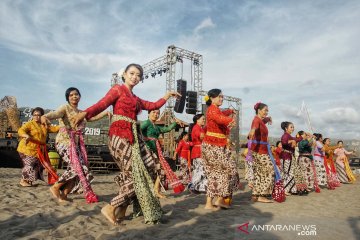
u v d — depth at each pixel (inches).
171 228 139.3
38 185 271.1
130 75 148.9
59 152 193.9
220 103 192.9
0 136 841.5
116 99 144.8
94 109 135.6
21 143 267.3
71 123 194.1
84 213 163.5
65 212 164.9
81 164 189.9
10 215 154.4
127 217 157.2
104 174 598.2
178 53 983.6
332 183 358.3
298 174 282.5
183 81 921.5
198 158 248.7
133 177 141.3
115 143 141.5
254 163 230.2
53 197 207.5
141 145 150.8
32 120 252.7
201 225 144.4
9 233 124.6
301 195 281.7
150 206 141.9
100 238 121.5
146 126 214.4
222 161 186.7
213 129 190.5
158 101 160.9
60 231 131.0
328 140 398.3
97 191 263.9
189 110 928.9
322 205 216.1
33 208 171.3
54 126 264.5
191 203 211.3
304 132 327.6
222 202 192.5
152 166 153.0
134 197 150.0
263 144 229.5
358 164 936.3
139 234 126.1
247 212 179.9
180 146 291.7
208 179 190.1
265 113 232.1
